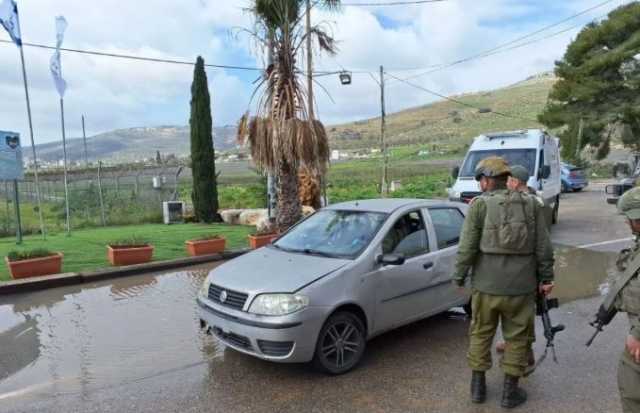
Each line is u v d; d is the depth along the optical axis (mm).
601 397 3900
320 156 10305
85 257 9797
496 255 3617
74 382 4398
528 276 3613
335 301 4336
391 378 4328
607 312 2758
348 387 4172
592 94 38094
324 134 10367
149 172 19672
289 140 9883
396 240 5070
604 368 4438
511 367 3689
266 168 10656
